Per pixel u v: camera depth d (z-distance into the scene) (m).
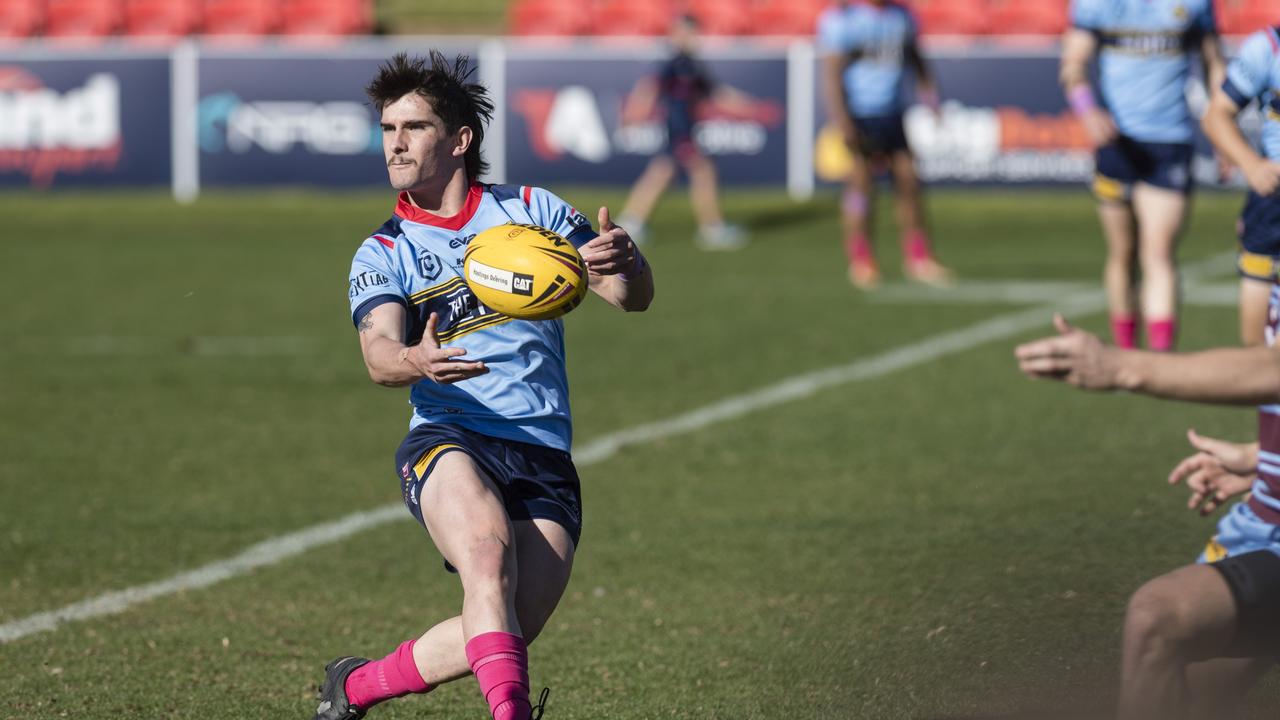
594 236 14.32
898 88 49.72
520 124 68.44
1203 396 10.12
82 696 16.06
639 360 37.47
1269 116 20.23
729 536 22.47
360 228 63.78
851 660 16.95
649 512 23.94
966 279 51.06
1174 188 32.88
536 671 16.91
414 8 91.12
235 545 22.27
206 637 18.14
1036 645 17.06
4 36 82.00
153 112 69.69
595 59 68.00
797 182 68.94
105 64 69.56
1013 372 35.47
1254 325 21.95
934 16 77.94
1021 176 67.31
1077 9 33.47
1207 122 21.30
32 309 45.72
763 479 25.97
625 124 68.25
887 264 54.84
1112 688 15.52
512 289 13.08
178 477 26.48
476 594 12.25
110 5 82.31
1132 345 34.69
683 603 19.34
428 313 13.77
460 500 12.80
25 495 25.22
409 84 13.77
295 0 83.88
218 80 69.50
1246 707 14.70
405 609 19.30
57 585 20.28
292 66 69.38
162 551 21.94
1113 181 33.44
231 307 46.16
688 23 60.19
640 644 17.78
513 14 84.94
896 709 15.30
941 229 63.25
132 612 19.12
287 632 18.36
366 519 23.75
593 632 18.27
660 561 21.27
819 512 23.73
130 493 25.36
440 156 13.84
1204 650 11.51
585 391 33.91
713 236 60.62
